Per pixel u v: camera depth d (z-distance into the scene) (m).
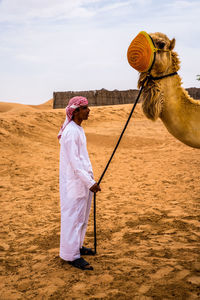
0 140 13.57
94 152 13.98
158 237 4.39
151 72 3.21
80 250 3.94
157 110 3.24
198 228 4.67
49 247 4.32
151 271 3.28
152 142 16.72
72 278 3.29
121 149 14.92
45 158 11.98
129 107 25.38
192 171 9.35
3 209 6.28
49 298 2.92
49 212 6.03
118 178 8.98
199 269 3.23
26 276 3.45
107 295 2.86
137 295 2.81
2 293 3.07
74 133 3.49
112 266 3.51
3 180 8.88
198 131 3.25
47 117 18.78
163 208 5.87
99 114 22.75
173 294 2.78
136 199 6.65
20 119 17.41
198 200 6.26
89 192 3.77
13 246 4.43
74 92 31.47
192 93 32.31
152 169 10.12
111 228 4.95
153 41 3.18
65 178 3.56
